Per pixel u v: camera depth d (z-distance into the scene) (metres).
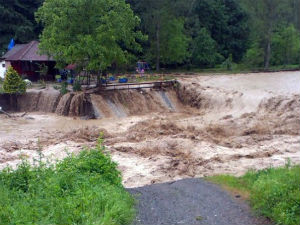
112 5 36.34
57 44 35.38
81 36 34.31
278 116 30.48
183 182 14.37
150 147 23.17
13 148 23.19
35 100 37.03
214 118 32.81
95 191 10.27
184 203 11.66
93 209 9.20
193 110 37.69
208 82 45.78
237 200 11.86
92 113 33.94
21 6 59.81
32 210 8.88
